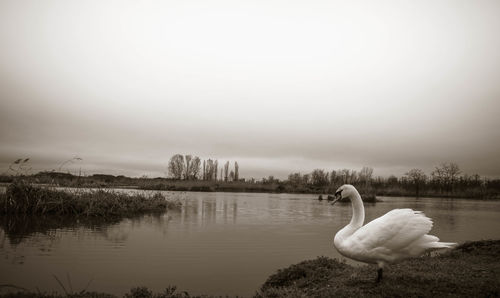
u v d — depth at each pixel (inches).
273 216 1267.2
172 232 860.6
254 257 629.3
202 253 652.1
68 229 856.9
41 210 1031.6
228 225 1005.2
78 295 366.6
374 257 338.0
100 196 1170.0
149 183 2628.0
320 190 3567.9
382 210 1624.0
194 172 3592.5
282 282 437.4
